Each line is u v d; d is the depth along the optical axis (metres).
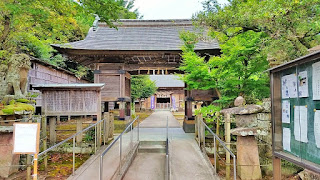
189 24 12.53
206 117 7.37
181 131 10.55
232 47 6.57
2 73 6.39
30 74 10.38
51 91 7.33
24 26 7.02
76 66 16.86
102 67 11.02
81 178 4.63
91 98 7.38
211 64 7.20
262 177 5.44
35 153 3.08
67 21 6.95
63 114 7.27
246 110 4.98
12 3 5.15
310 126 2.76
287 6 4.88
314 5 4.94
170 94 34.06
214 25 5.99
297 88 3.03
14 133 3.05
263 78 6.81
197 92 10.30
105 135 7.75
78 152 7.15
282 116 3.42
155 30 12.32
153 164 6.02
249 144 5.16
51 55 14.11
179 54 9.80
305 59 2.80
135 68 11.18
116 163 5.62
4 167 4.77
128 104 13.44
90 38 11.30
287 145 3.27
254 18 5.25
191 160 5.88
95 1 5.54
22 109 5.18
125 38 11.38
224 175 5.59
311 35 5.44
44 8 5.82
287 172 5.34
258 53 6.57
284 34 5.35
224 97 7.04
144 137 8.75
